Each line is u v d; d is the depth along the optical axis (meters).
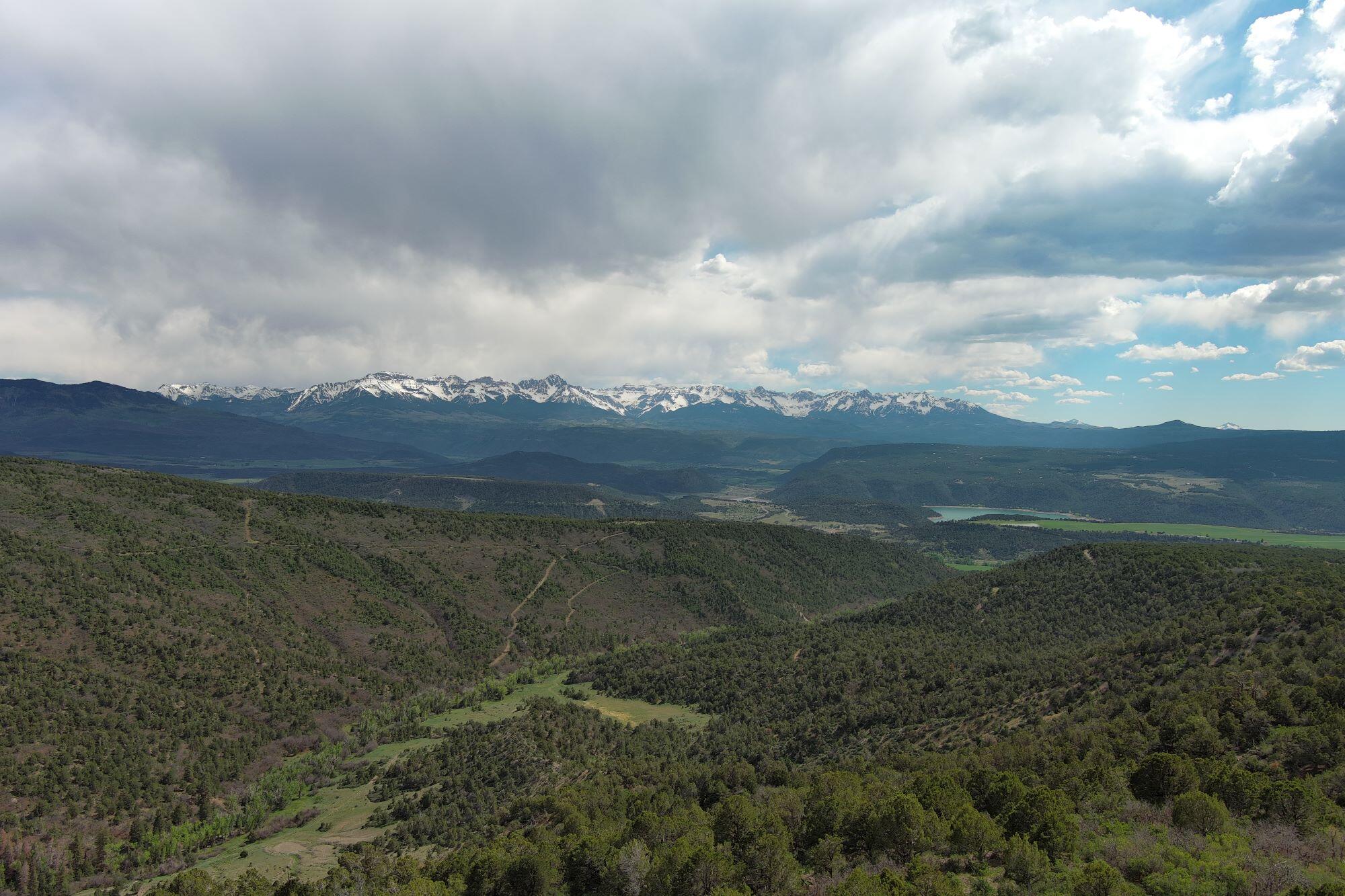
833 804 73.12
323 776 141.25
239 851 112.25
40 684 136.12
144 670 152.00
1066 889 52.06
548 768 132.50
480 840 101.62
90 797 120.06
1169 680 107.44
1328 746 68.81
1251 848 53.12
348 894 83.56
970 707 132.75
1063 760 82.44
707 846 68.06
